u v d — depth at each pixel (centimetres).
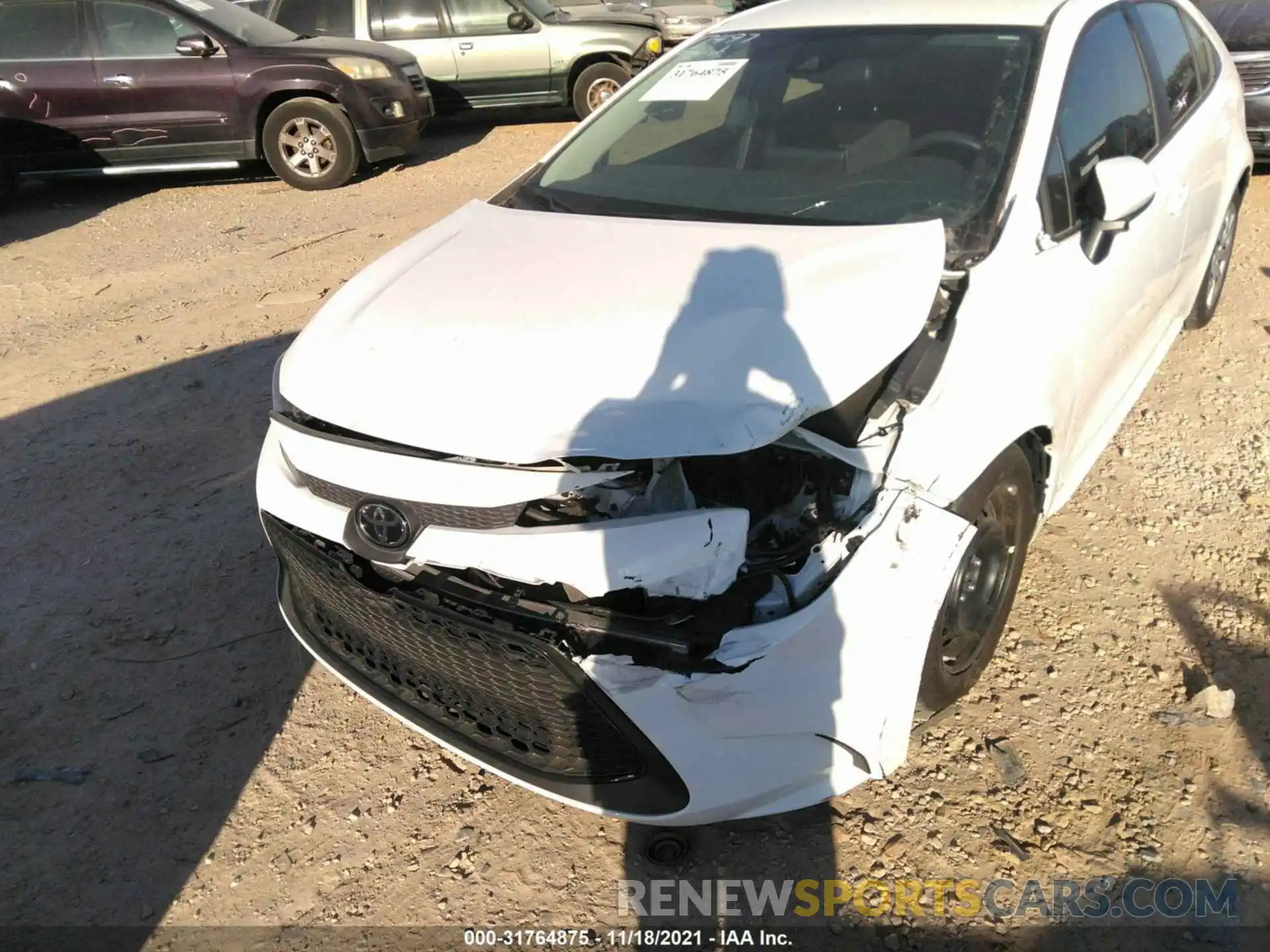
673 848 236
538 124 1088
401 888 237
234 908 236
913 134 279
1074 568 315
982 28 301
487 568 200
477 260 262
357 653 251
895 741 212
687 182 295
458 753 233
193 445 443
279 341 541
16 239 772
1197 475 359
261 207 816
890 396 216
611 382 204
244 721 290
